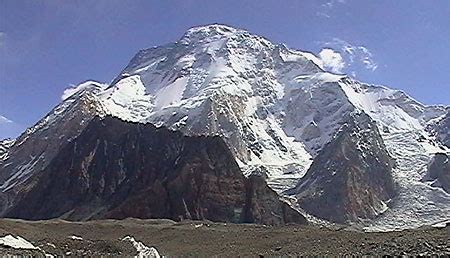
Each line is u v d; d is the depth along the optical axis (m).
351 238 63.66
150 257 73.50
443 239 52.31
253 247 75.94
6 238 66.75
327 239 66.81
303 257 56.94
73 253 66.50
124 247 75.00
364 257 50.09
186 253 80.25
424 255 45.94
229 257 69.38
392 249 51.72
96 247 73.56
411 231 61.41
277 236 81.44
